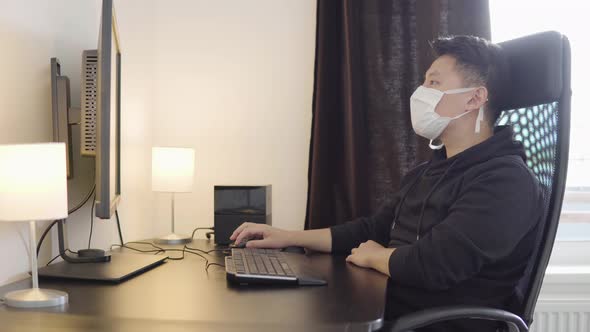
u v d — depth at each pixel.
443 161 1.52
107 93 1.27
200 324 0.90
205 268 1.43
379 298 1.07
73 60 1.73
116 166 1.55
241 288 1.17
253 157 2.49
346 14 2.27
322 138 2.30
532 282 1.27
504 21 2.46
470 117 1.53
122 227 2.12
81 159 1.72
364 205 2.27
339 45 2.35
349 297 1.08
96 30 1.90
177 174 2.12
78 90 1.76
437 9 2.22
